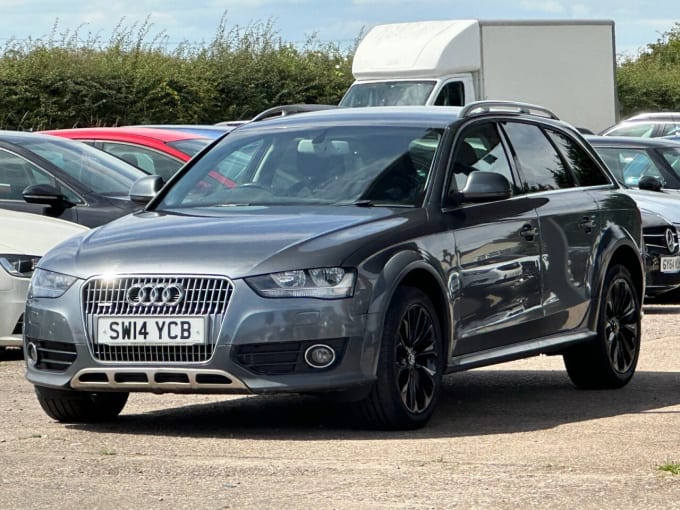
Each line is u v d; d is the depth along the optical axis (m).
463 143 10.57
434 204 9.91
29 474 7.89
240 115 52.53
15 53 48.94
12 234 13.55
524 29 35.97
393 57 34.06
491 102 11.15
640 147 20.62
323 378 8.91
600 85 37.62
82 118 49.34
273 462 8.22
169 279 9.05
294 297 8.90
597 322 11.52
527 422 9.85
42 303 9.46
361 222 9.47
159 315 9.02
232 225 9.53
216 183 10.64
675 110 60.34
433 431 9.41
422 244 9.57
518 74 36.00
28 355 9.65
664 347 14.55
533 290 10.73
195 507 6.99
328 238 9.16
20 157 15.49
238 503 7.06
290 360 8.92
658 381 12.22
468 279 9.99
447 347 9.77
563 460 8.22
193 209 10.31
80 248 9.59
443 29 34.25
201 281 8.99
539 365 13.50
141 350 9.09
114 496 7.27
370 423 9.33
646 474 7.75
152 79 49.91
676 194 19.50
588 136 21.14
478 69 34.53
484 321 10.19
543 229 10.90
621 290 11.88
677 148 20.70
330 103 53.88
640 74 60.38
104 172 15.75
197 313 8.95
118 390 9.26
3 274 13.15
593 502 7.02
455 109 11.07
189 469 8.00
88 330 9.21
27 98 48.50
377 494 7.24
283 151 10.71
